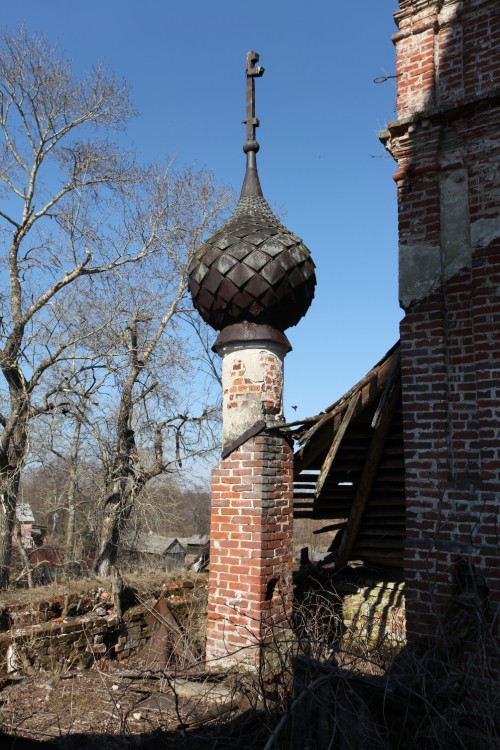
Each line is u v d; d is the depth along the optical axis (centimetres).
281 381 739
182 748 482
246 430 700
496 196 576
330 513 902
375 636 798
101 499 1753
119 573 888
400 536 865
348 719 417
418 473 582
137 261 1975
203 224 2027
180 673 650
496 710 430
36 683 677
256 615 652
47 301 1827
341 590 911
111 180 1947
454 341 586
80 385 1691
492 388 551
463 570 548
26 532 2030
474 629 506
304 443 682
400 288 618
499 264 565
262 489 677
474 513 546
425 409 587
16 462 1644
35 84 1822
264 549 669
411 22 651
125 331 1870
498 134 584
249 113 838
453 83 619
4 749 441
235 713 523
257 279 707
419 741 441
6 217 1812
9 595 806
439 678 488
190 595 954
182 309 2042
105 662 789
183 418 1911
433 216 609
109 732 538
